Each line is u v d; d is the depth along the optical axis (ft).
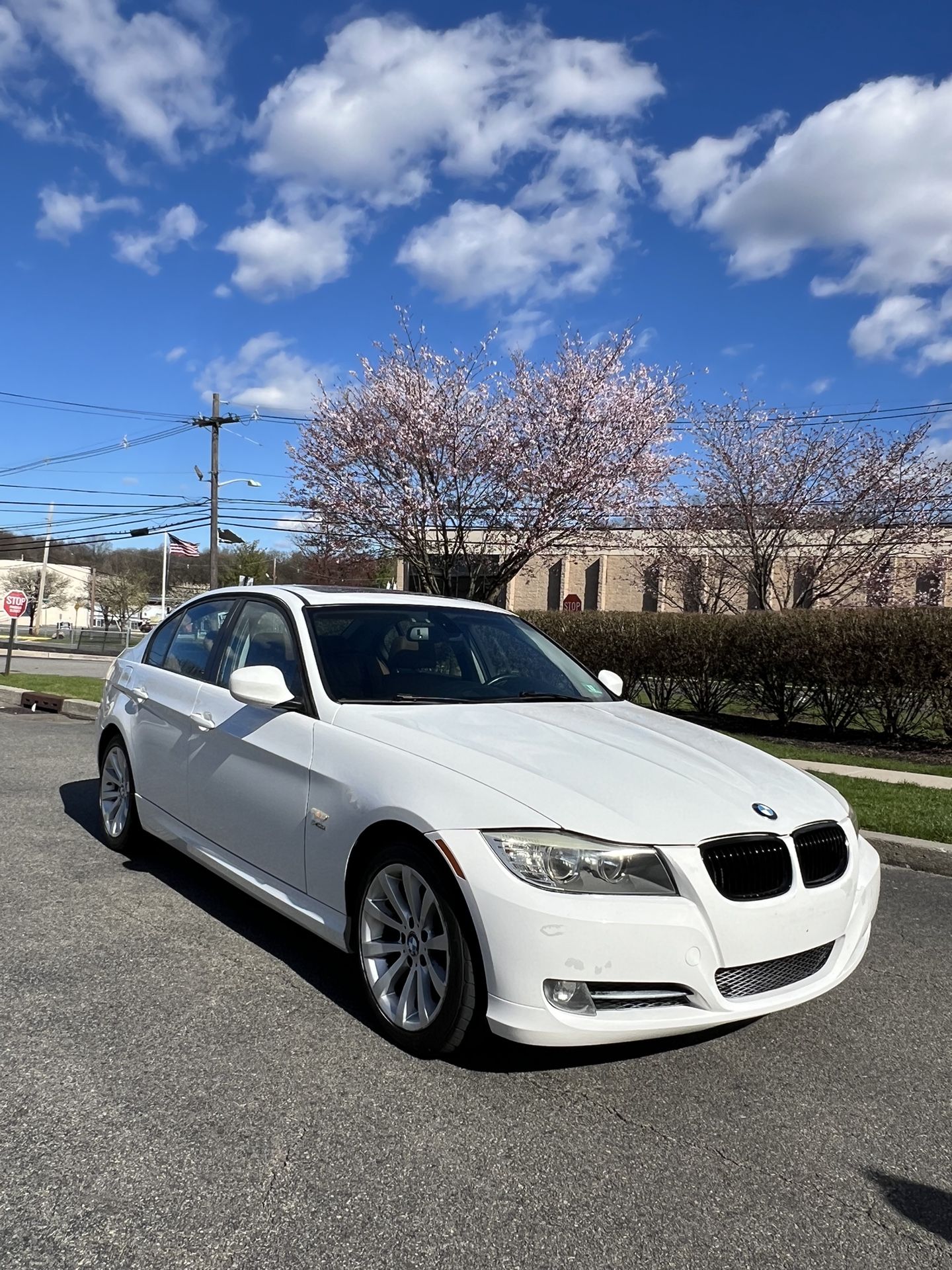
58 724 38.60
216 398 109.91
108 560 309.22
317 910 11.98
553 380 58.18
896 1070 10.85
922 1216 8.05
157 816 16.43
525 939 9.34
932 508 66.28
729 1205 8.08
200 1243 7.26
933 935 16.03
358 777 11.35
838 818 11.55
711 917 9.67
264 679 12.76
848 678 37.91
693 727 14.51
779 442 69.31
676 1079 10.35
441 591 61.21
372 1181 8.15
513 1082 10.02
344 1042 10.73
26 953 13.14
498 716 12.73
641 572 92.43
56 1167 8.16
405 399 56.29
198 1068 10.03
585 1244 7.47
